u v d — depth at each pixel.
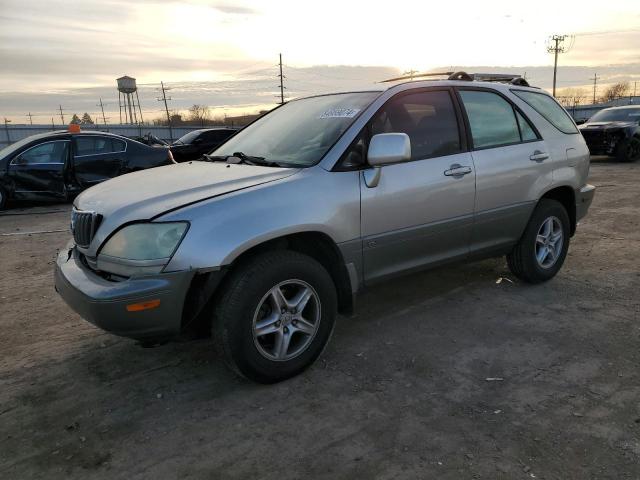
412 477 2.39
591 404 2.93
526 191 4.51
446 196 3.91
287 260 3.12
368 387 3.19
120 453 2.64
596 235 6.73
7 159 9.91
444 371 3.35
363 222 3.47
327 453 2.59
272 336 3.28
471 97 4.30
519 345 3.68
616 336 3.78
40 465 2.57
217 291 3.03
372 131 3.61
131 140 11.08
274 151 3.80
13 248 6.99
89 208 3.24
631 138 15.21
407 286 4.95
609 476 2.37
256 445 2.67
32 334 4.14
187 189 3.15
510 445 2.60
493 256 4.55
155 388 3.26
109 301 2.78
